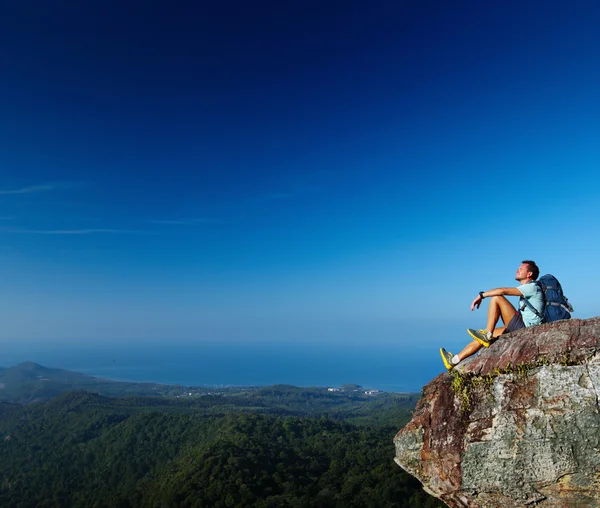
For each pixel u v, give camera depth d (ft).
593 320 22.33
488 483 22.22
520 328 24.93
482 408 23.00
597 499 20.16
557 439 20.71
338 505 159.74
